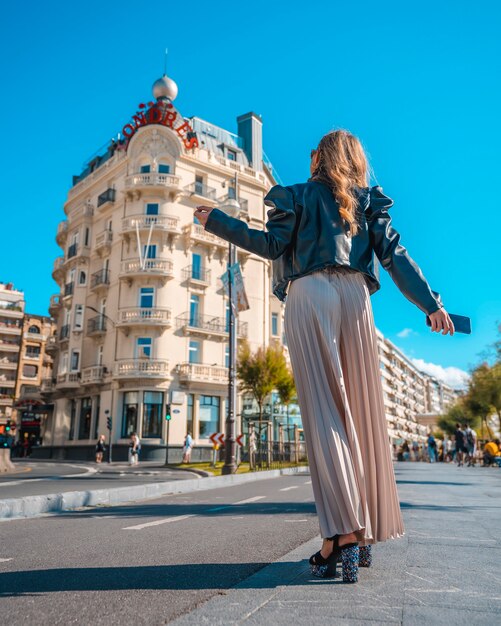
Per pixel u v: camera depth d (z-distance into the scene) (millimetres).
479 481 10516
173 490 10039
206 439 33500
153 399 32375
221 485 12852
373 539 1989
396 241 2260
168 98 36812
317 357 2043
